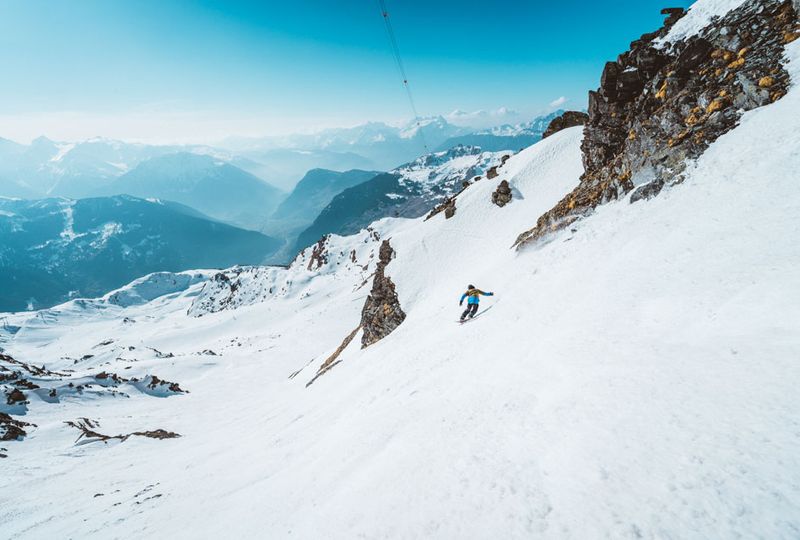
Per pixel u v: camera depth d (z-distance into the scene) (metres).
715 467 5.09
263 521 9.45
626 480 5.45
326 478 10.23
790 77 15.98
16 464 34.69
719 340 8.16
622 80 26.72
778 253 9.96
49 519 19.00
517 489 6.19
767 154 14.25
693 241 13.41
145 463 30.16
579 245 20.53
